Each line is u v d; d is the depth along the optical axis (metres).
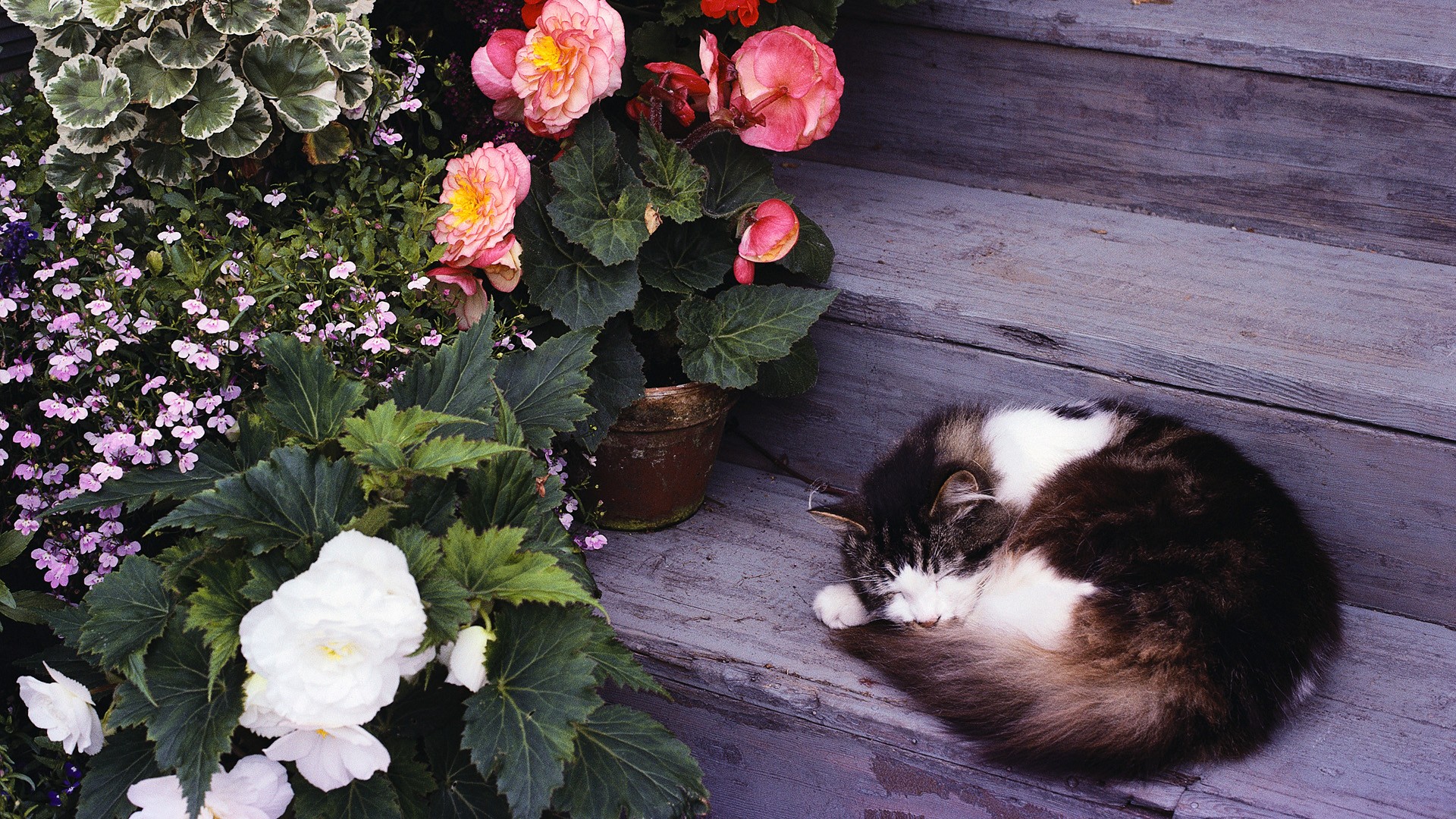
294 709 1.15
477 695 1.26
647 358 2.02
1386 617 1.92
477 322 1.57
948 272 2.10
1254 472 1.84
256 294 1.55
